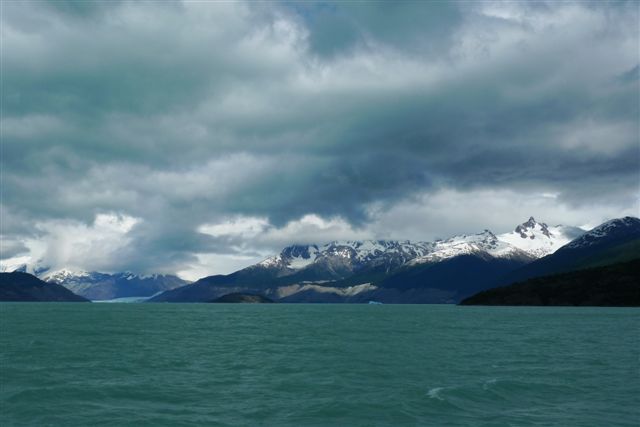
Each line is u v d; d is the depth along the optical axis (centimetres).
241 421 3928
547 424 3734
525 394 4819
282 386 5381
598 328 14625
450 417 3975
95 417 4062
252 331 14438
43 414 4159
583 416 3969
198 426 3788
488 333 13062
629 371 6275
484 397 4669
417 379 5766
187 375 6175
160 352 8731
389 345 9912
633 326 15450
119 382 5641
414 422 3841
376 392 4969
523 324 17025
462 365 6950
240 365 7075
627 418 3909
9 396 4778
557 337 11606
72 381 5691
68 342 10562
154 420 3962
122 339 11412
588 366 6769
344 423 3847
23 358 7788
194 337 12112
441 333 13225
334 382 5588
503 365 6931
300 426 3772
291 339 11488
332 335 12756
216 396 4872
